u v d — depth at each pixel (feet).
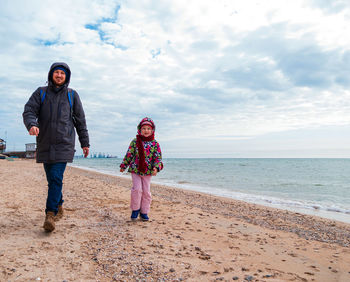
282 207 24.50
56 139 9.82
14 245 8.05
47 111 9.84
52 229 9.54
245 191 38.40
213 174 82.58
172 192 30.78
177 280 6.23
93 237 9.43
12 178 32.30
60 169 9.96
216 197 28.35
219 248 9.21
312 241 11.64
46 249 7.89
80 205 16.33
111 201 18.81
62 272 6.36
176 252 8.30
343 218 19.76
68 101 10.39
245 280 6.48
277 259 8.51
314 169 131.23
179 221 13.56
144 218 13.12
